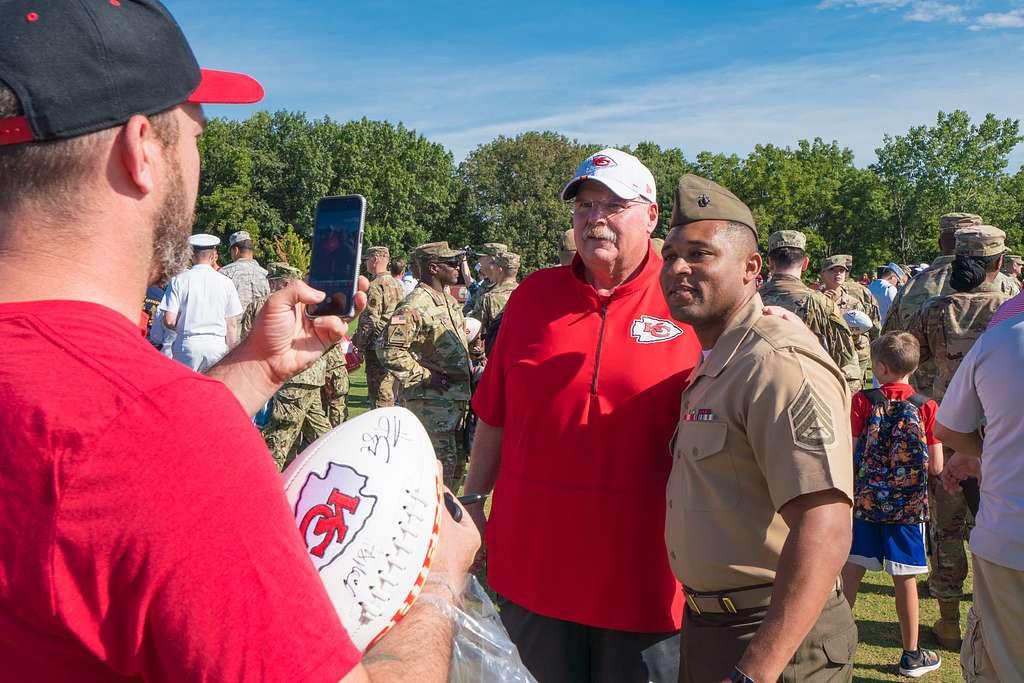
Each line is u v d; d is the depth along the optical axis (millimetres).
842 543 1839
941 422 2984
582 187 2688
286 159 73438
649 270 2689
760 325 2088
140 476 733
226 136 74000
